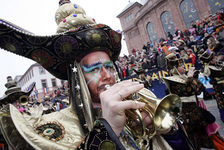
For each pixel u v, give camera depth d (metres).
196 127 2.12
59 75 1.27
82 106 0.99
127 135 0.99
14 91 1.16
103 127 0.77
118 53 1.41
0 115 0.83
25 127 0.79
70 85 1.15
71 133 0.90
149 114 0.91
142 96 1.00
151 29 21.98
